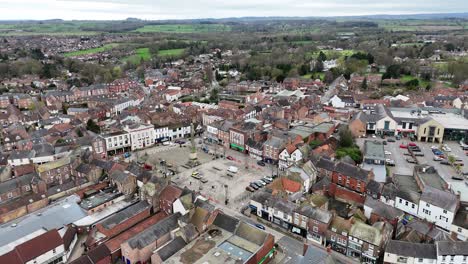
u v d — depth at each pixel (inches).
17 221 3444.9
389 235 3154.5
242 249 2874.0
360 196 3794.3
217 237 3038.9
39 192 3978.8
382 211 3366.1
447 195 3395.7
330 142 5285.4
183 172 4785.9
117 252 2965.1
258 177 4601.4
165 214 3577.8
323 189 4018.2
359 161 4909.0
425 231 3125.0
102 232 3233.3
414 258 2783.0
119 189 4042.8
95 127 6466.5
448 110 6958.7
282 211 3432.6
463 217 3312.0
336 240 3110.2
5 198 3895.2
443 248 2763.3
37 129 6574.8
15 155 4872.0
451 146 5748.0
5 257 2647.6
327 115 6909.5
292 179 4010.8
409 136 6166.3
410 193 3654.0
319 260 2544.3
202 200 3385.8
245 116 7111.2
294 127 6082.7
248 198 4042.8
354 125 6186.0
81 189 4106.8
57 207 3577.8
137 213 3481.8
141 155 5472.4
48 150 5027.1
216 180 4525.1
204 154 5492.1
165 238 3102.9
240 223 3142.2
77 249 3179.1
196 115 7234.3
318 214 3225.9
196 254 2807.6
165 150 5723.4
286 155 4758.9
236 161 5167.3
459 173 4648.1
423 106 7455.7
